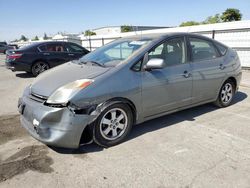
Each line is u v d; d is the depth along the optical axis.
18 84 8.84
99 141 3.51
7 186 2.77
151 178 2.89
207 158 3.30
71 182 2.84
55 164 3.21
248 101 5.98
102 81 3.40
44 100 3.35
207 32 12.59
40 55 10.40
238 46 11.29
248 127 4.35
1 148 3.64
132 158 3.33
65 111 3.17
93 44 24.53
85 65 4.07
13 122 4.73
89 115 3.29
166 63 4.13
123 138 3.76
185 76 4.30
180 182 2.81
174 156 3.37
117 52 4.24
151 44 3.99
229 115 4.96
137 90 3.70
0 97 6.79
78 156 3.40
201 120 4.68
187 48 4.47
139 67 3.78
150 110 3.97
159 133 4.10
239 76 5.54
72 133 3.22
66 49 10.98
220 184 2.76
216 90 5.04
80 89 3.24
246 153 3.43
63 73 3.81
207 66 4.71
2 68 14.19
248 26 10.73
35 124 3.30
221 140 3.84
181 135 4.02
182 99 4.39
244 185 2.74
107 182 2.83
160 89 3.98
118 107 3.59
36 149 3.60
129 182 2.83
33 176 2.95
